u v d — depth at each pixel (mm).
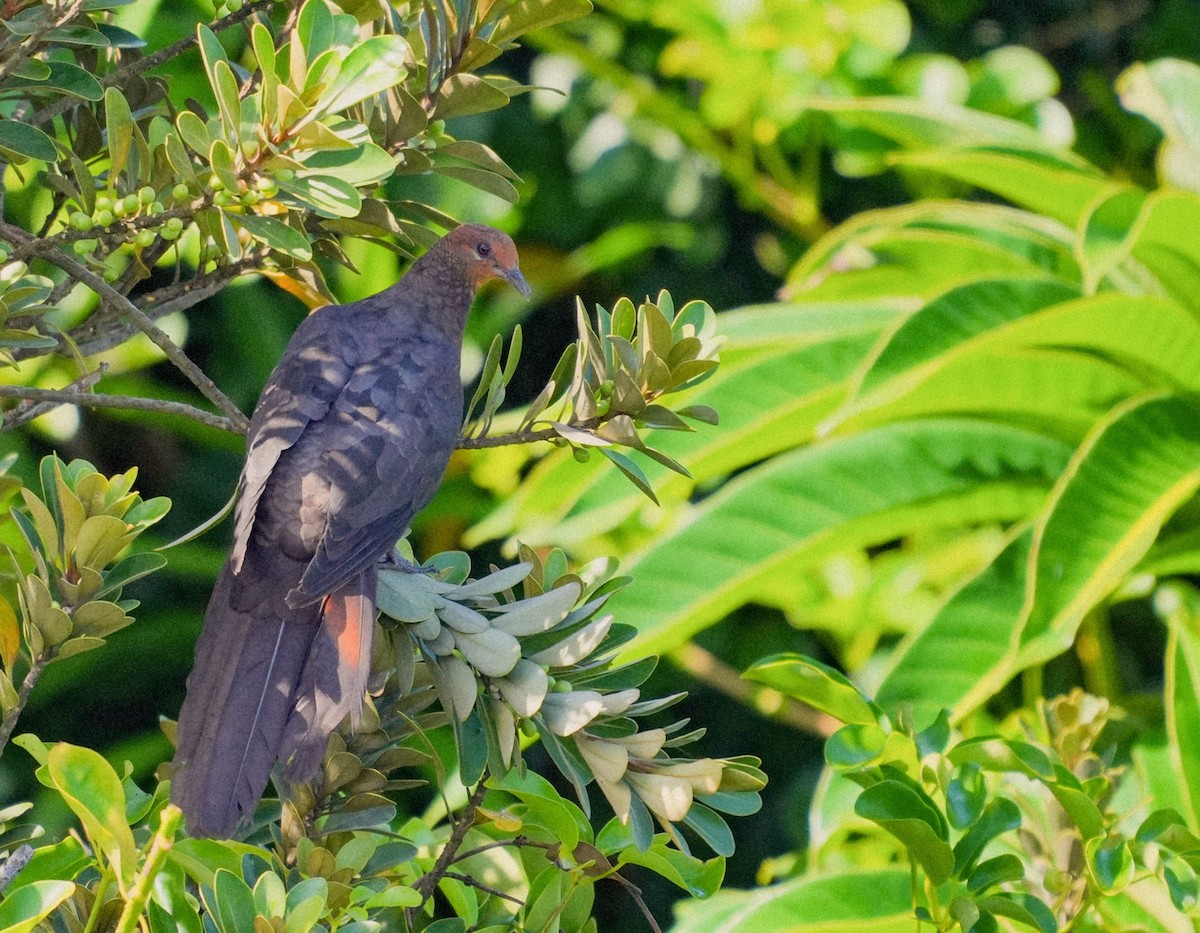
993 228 11938
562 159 15414
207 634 5680
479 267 7516
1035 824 7207
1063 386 10281
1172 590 11820
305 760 5164
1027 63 13805
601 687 5645
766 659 6523
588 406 5633
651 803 5168
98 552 5328
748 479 10328
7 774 14336
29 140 5367
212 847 5363
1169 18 15016
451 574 6383
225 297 14469
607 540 13273
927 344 9750
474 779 5191
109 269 5855
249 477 6051
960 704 8828
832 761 6312
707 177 15359
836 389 10766
